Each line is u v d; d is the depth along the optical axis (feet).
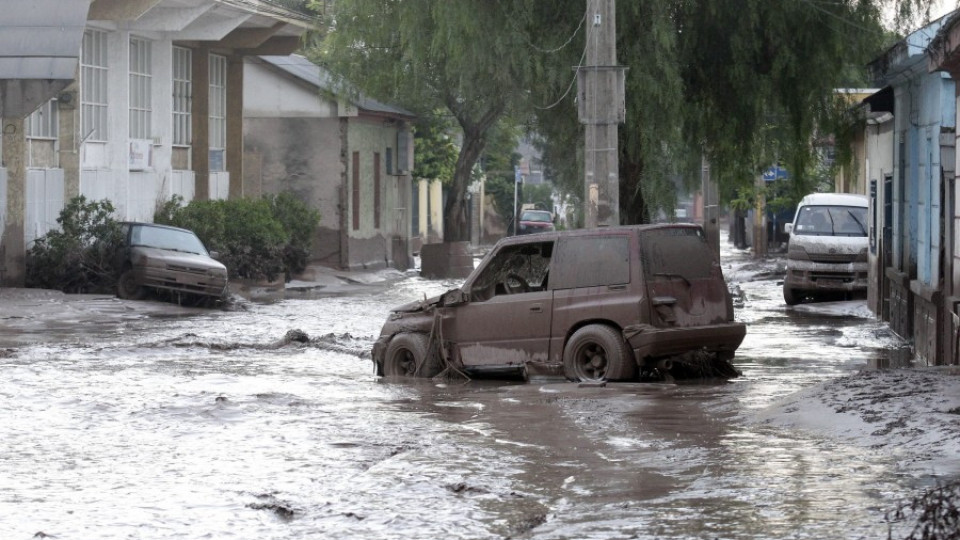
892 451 40.93
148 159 165.89
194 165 181.78
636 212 109.91
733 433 47.11
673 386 63.52
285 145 208.95
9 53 126.00
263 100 208.23
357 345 91.40
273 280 171.94
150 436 49.14
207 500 37.65
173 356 83.51
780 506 34.22
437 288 177.06
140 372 72.49
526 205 367.86
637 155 108.06
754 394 59.31
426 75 142.41
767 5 106.52
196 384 66.33
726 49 108.99
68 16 128.06
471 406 57.62
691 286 67.05
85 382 66.80
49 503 37.37
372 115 217.97
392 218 240.12
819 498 34.91
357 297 155.02
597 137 89.30
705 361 68.49
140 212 163.43
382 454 44.93
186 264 130.93
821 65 108.27
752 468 39.73
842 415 47.19
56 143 144.56
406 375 72.02
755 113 110.63
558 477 40.06
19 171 132.67
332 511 35.94
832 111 112.57
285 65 215.51
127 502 37.47
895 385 51.96
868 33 108.47
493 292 71.15
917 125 97.76
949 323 78.79
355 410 56.54
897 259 108.27
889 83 105.50
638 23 104.99
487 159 348.79
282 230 170.71
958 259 72.18
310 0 257.96
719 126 111.04
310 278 187.62
